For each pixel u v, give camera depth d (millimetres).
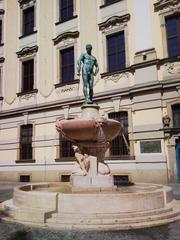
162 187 8156
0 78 21922
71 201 6133
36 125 19062
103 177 7762
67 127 7773
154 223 5688
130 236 5043
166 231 5316
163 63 14617
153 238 4938
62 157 17688
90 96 8883
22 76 20766
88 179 7715
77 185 7770
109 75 16406
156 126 14219
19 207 6656
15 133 20109
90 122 7504
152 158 14133
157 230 5383
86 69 8984
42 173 18172
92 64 9086
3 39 22453
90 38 17578
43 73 19391
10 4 22516
